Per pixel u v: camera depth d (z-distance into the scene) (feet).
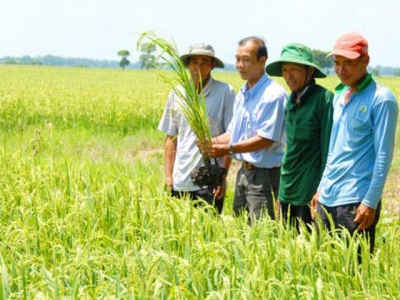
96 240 15.30
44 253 15.39
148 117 62.13
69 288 13.05
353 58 14.90
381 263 14.39
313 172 17.75
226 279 12.74
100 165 32.81
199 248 14.44
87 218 17.24
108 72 289.33
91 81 170.71
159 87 129.70
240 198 20.35
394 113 14.92
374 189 15.11
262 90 19.08
